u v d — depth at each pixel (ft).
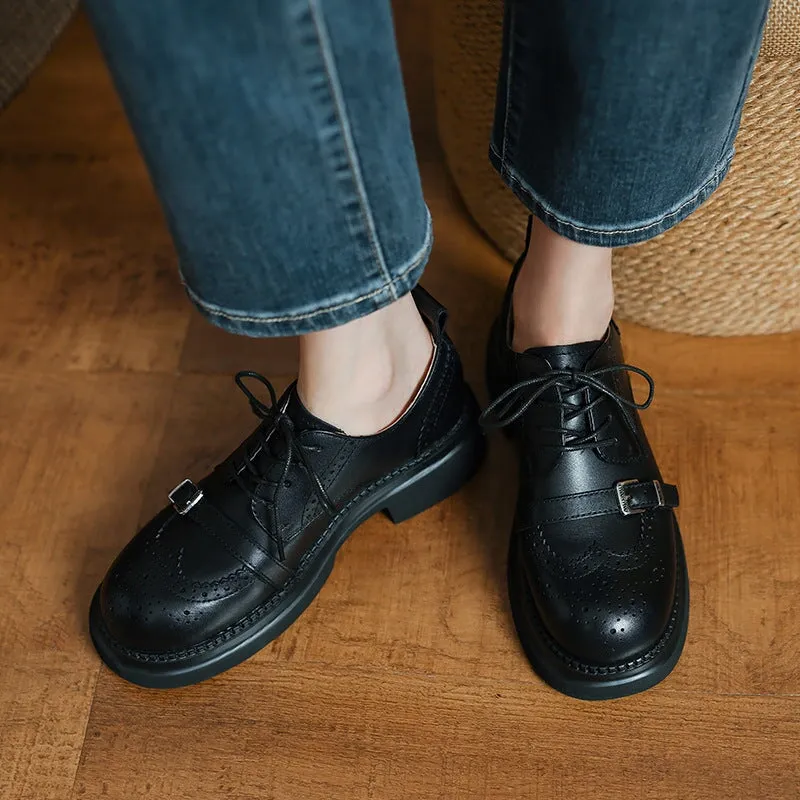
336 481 2.48
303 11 1.45
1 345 3.42
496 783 2.40
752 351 3.21
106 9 1.42
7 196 3.87
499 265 3.51
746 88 1.97
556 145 2.01
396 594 2.73
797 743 2.41
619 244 2.21
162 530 2.52
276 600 2.52
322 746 2.48
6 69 3.77
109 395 3.26
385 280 1.90
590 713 2.48
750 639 2.58
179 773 2.46
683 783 2.37
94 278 3.59
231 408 3.20
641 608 2.33
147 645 2.45
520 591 2.57
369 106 1.63
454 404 2.70
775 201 2.66
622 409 2.48
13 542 2.92
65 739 2.53
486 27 2.80
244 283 1.84
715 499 2.85
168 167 1.65
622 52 1.75
